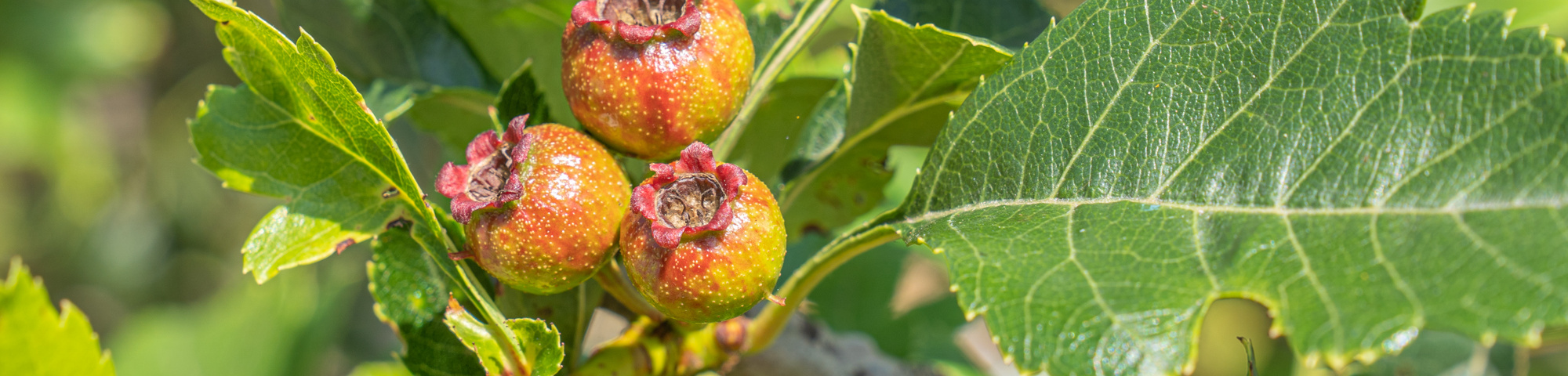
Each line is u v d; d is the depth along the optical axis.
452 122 0.21
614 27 0.16
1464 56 0.14
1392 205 0.14
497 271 0.16
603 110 0.16
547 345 0.16
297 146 0.17
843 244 0.17
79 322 0.15
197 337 0.37
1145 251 0.15
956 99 0.18
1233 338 0.44
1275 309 0.14
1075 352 0.14
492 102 0.20
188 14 0.57
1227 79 0.15
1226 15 0.16
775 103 0.21
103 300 0.59
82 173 0.53
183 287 0.60
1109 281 0.15
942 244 0.16
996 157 0.16
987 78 0.16
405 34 0.21
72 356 0.15
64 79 0.51
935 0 0.20
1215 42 0.15
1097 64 0.16
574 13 0.16
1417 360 0.25
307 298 0.37
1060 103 0.16
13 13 0.49
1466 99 0.14
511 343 0.16
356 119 0.16
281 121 0.17
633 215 0.16
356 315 0.45
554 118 0.22
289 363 0.36
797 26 0.18
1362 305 0.14
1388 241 0.14
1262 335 0.43
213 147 0.17
